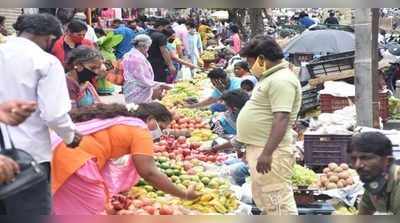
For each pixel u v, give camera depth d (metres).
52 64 5.46
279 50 6.86
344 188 8.12
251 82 11.38
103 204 6.00
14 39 5.57
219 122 10.65
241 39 29.00
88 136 5.99
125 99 12.96
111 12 21.22
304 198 7.84
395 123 14.85
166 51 16.62
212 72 12.38
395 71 19.98
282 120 6.74
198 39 24.20
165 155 8.72
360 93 9.54
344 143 9.21
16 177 4.50
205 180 7.71
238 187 7.91
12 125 4.26
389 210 4.86
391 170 4.80
